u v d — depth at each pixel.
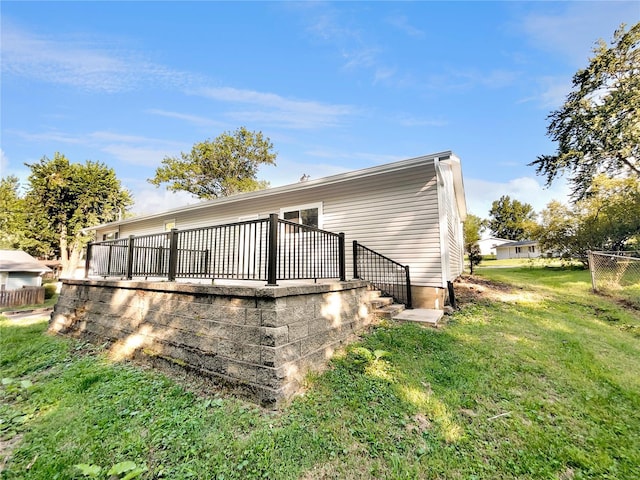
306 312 3.78
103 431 2.73
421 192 6.64
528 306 6.68
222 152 24.97
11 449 2.59
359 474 2.13
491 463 2.22
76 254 21.91
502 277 11.70
